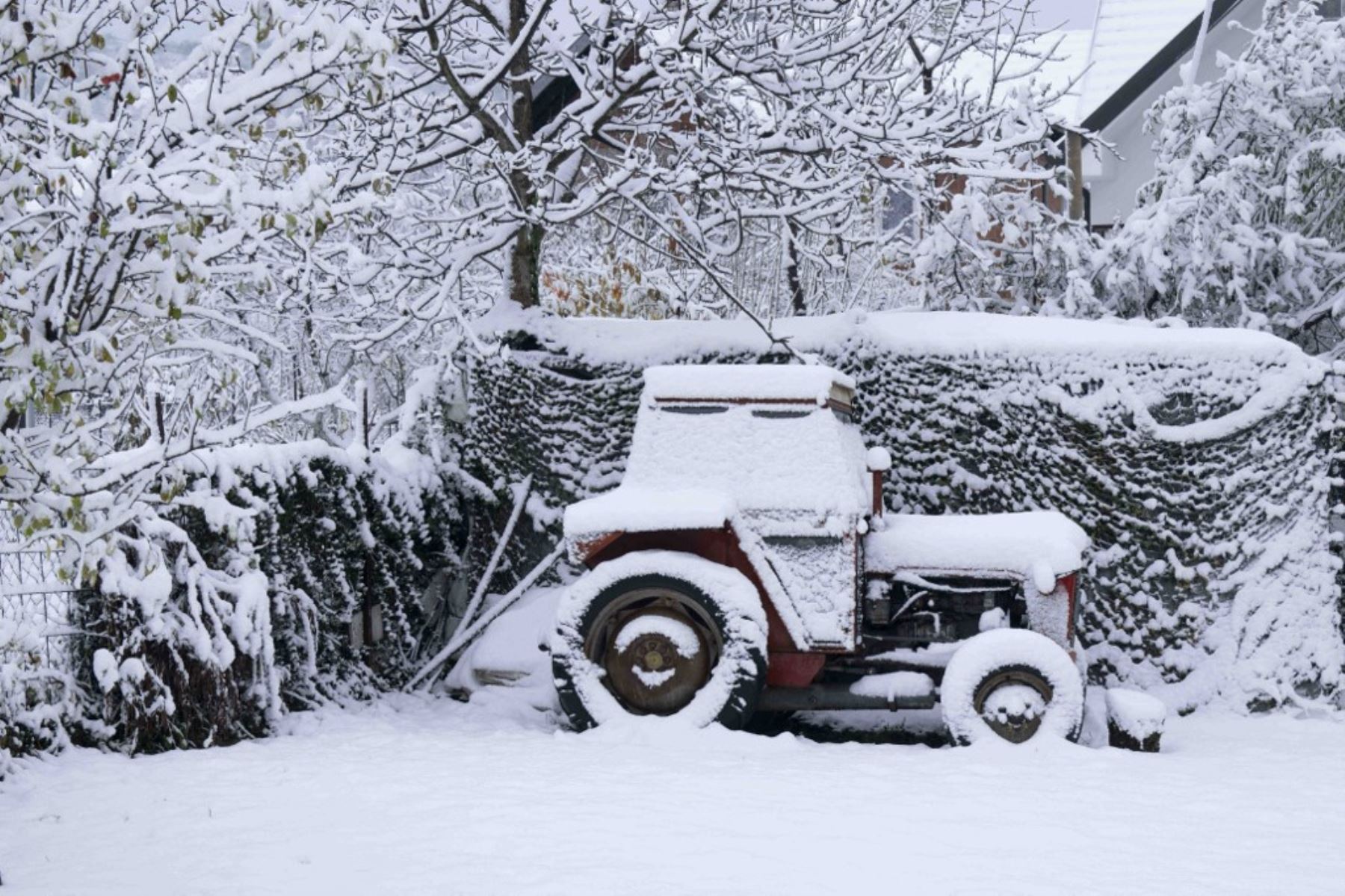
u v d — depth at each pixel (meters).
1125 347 11.04
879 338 11.60
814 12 12.77
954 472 11.38
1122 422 10.91
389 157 11.98
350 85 6.29
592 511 9.26
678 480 9.48
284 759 8.26
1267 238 14.13
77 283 5.95
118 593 8.52
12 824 6.80
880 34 12.88
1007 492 11.23
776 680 9.38
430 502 11.80
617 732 9.02
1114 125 21.19
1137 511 10.84
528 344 12.28
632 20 12.43
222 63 6.21
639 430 9.66
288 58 6.25
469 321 12.50
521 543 12.05
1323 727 9.96
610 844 6.15
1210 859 6.04
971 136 13.20
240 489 9.11
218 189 5.84
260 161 6.68
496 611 11.50
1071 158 21.08
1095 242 14.88
